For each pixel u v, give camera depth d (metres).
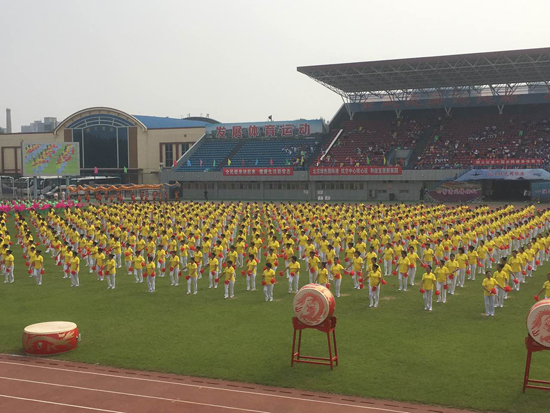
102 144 108.44
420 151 87.00
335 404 15.10
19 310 25.69
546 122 85.06
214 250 33.69
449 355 18.72
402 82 87.00
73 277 30.95
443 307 25.50
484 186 80.00
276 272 34.66
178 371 17.69
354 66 77.94
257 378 17.03
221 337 21.17
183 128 104.19
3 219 53.72
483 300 26.78
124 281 32.44
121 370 17.84
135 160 106.56
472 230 37.84
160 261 34.00
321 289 17.84
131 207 58.91
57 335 19.41
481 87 88.69
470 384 16.25
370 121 97.12
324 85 89.75
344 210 54.69
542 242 35.75
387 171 83.38
